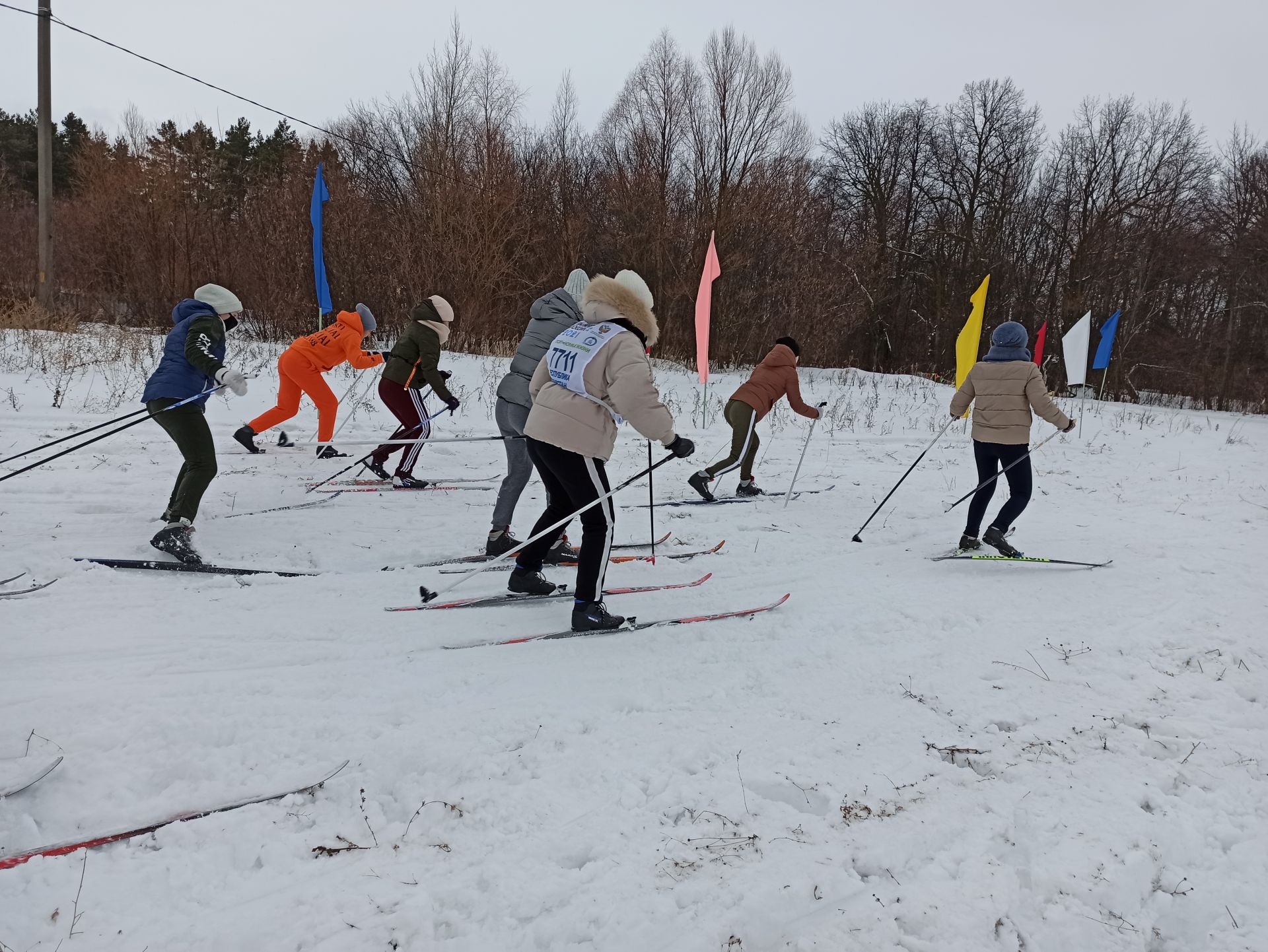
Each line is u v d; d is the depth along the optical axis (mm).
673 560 4922
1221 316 28172
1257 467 9430
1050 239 30750
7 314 13406
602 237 23406
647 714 2850
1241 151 28156
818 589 4426
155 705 2676
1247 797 2449
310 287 17312
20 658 2984
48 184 14008
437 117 19672
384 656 3238
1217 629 3885
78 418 7484
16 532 4410
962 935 1834
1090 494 7582
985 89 29078
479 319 17828
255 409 9125
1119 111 28984
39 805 2178
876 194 30172
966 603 4207
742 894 1913
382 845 2090
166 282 17625
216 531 4773
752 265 21859
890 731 2787
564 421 3432
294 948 1722
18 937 1706
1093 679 3283
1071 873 2049
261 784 2316
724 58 20719
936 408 15070
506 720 2715
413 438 6250
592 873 1990
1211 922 1942
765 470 8305
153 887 1899
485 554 4688
